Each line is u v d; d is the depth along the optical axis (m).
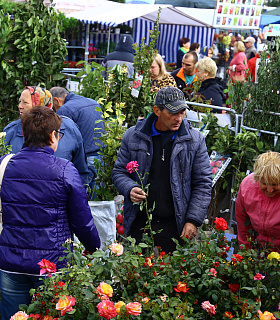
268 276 2.51
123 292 2.29
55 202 2.39
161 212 3.10
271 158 2.66
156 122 3.11
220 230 2.67
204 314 2.35
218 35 11.70
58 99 4.40
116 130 3.71
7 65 5.34
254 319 2.20
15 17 5.38
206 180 3.13
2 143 3.37
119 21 9.58
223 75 11.60
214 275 2.34
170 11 10.88
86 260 2.34
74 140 3.49
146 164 3.10
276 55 4.53
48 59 5.55
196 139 3.11
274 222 2.76
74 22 9.77
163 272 2.41
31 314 2.07
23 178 2.40
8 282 2.46
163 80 5.73
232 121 4.86
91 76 5.29
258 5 11.29
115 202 3.69
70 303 1.96
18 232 2.38
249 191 2.87
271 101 4.53
